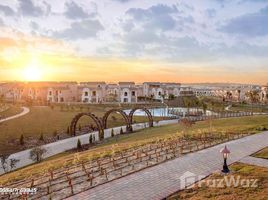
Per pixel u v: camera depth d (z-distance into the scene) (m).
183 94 162.75
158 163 26.50
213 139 37.62
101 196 19.14
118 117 79.50
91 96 131.00
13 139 48.91
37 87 136.50
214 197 18.34
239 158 28.06
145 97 141.25
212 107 102.62
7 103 113.94
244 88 188.62
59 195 19.44
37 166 29.70
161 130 53.25
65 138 52.91
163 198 18.69
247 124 54.53
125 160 27.89
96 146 45.25
